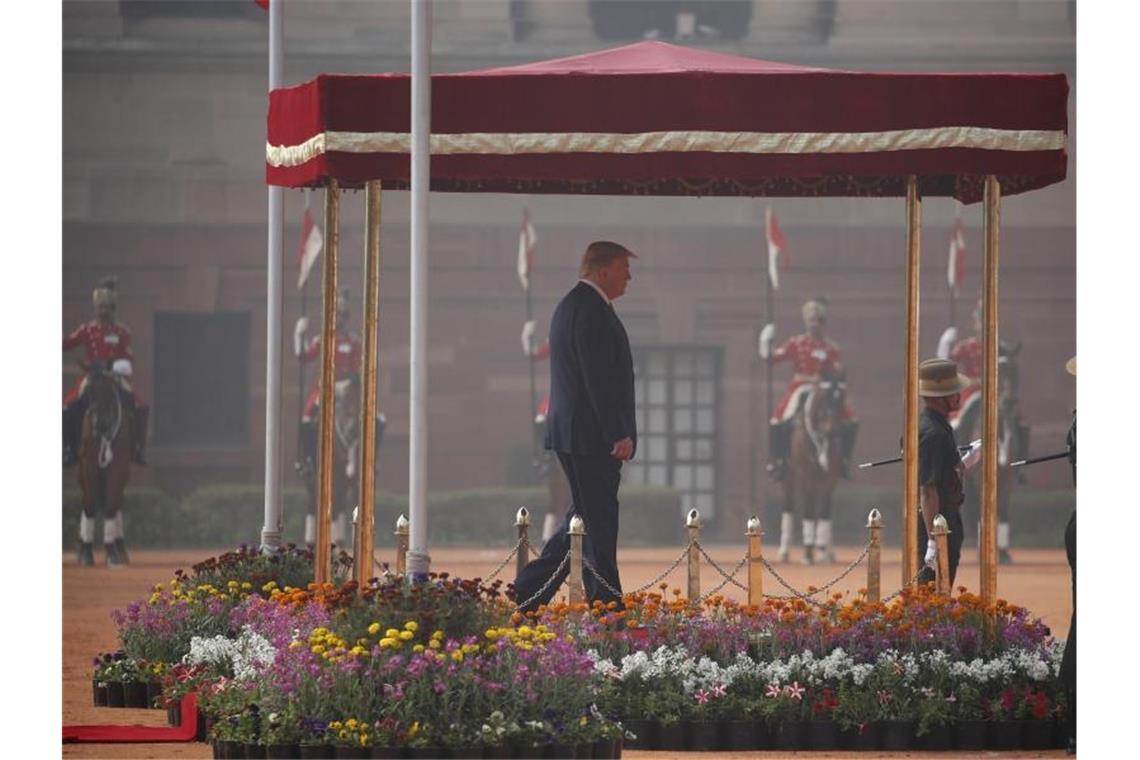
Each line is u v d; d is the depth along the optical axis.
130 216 129.50
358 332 124.06
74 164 129.75
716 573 92.38
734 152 38.22
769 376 109.12
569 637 34.97
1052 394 130.75
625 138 38.34
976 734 36.34
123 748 36.31
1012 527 123.00
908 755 35.56
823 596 76.06
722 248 131.38
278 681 34.06
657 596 39.34
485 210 130.25
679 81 38.25
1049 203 132.38
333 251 43.50
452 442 128.50
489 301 129.75
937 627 38.00
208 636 43.06
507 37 135.50
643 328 131.00
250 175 130.50
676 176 38.34
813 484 102.25
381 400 128.50
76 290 128.88
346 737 32.47
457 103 38.41
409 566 34.72
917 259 43.22
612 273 42.22
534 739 32.53
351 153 38.47
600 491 41.72
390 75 38.47
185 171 130.25
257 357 128.75
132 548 117.94
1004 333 131.50
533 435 124.94
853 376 130.00
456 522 119.38
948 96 38.06
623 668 36.53
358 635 33.84
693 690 36.31
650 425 131.50
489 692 32.69
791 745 36.09
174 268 129.25
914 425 43.03
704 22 136.50
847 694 36.34
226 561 46.06
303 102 39.44
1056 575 91.31
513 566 97.12
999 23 136.25
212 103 131.12
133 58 130.62
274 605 41.31
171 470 126.62
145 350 128.38
